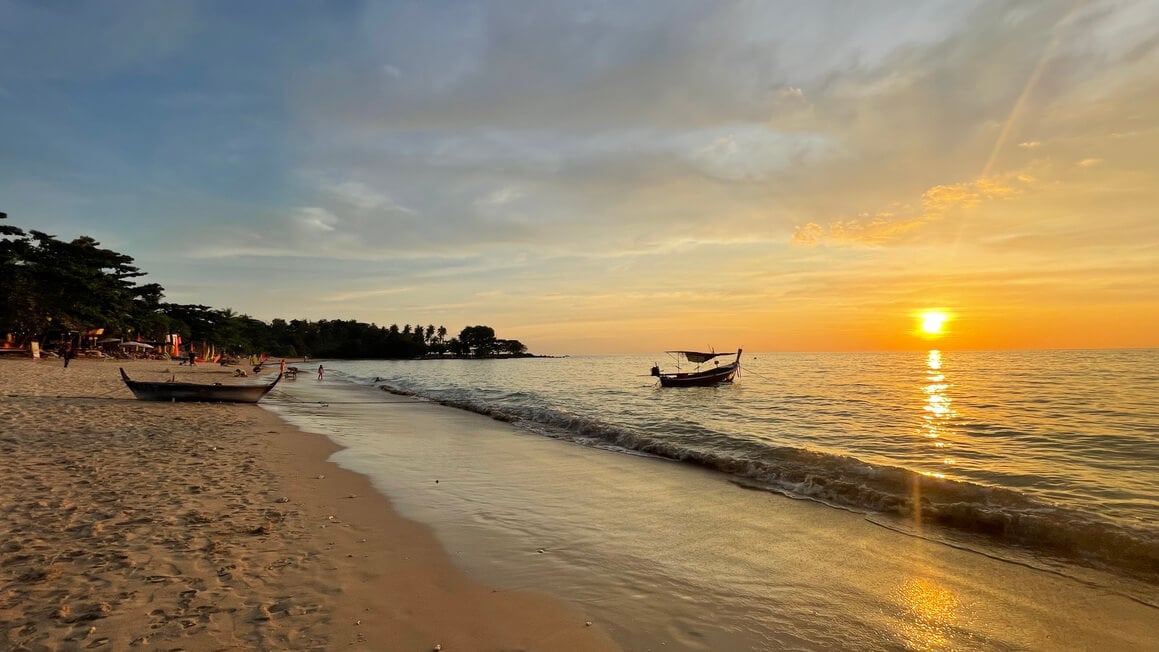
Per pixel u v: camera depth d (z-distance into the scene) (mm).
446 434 16703
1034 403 25266
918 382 42438
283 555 6121
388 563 6141
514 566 6270
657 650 4547
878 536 7531
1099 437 15594
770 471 10891
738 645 4664
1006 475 11172
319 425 18281
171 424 16062
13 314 53375
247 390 24141
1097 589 5891
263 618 4656
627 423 19391
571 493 9656
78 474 9234
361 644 4371
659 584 5875
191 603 4820
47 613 4484
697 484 10398
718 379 42781
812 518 8320
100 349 68188
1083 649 4711
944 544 7230
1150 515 8250
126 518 6992
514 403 26969
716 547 7051
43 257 58750
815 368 75000
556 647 4527
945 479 9867
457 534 7297
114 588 5000
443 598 5344
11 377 29500
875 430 17828
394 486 9844
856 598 5625
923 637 4871
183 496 8195
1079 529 7191
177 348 84938
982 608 5434
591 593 5602
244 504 8016
